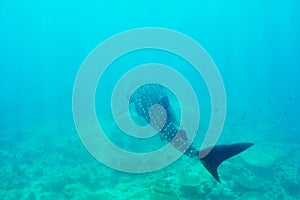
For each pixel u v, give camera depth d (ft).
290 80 266.36
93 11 398.42
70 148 56.08
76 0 338.34
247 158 46.16
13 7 348.18
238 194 35.94
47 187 42.14
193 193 34.12
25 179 45.91
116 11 402.93
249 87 169.89
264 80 218.38
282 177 42.42
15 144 66.80
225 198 34.63
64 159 51.37
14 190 42.78
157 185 35.27
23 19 422.82
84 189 39.93
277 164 46.88
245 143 12.57
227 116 86.28
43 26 473.26
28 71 422.00
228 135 66.08
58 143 62.08
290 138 67.82
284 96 149.18
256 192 36.47
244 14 391.04
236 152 12.49
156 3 364.58
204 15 409.49
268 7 324.80
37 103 141.69
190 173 40.78
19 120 101.04
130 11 404.98
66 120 90.74
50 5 353.92
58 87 227.61
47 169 48.70
